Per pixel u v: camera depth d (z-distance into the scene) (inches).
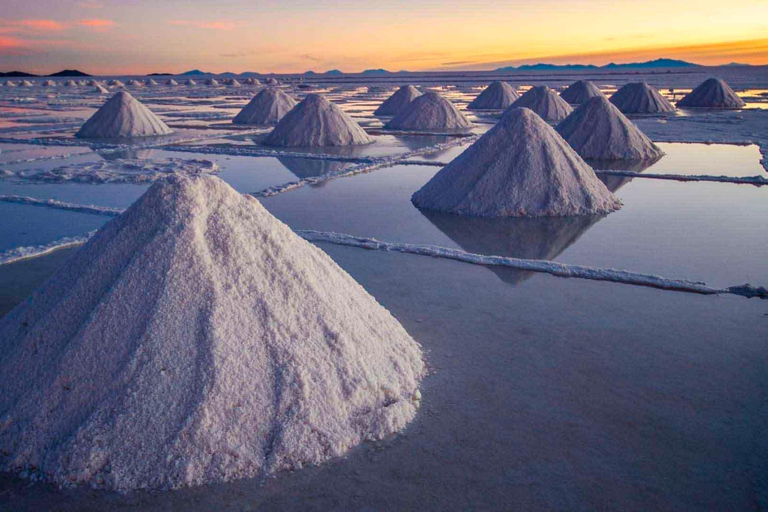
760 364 99.4
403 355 96.6
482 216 219.5
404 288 138.6
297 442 74.1
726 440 77.8
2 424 77.2
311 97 471.8
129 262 87.7
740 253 167.0
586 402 87.3
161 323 81.7
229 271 88.6
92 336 81.3
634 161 353.1
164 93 1469.0
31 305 90.0
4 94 1343.5
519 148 232.5
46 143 451.2
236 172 324.5
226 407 75.3
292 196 257.9
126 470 70.9
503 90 858.1
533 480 69.6
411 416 83.3
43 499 68.0
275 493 67.8
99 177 301.9
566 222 208.7
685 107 828.6
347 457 74.5
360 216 219.1
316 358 83.3
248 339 82.2
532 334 112.1
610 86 1576.0
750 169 314.8
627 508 64.9
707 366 98.9
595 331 113.6
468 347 106.4
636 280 142.3
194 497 67.5
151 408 75.0
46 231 196.7
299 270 94.3
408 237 188.5
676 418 83.0
